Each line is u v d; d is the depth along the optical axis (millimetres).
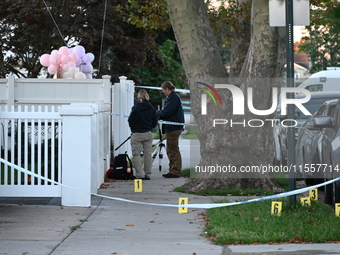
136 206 13508
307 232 10227
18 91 21906
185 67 15891
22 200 13992
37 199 14156
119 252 9289
